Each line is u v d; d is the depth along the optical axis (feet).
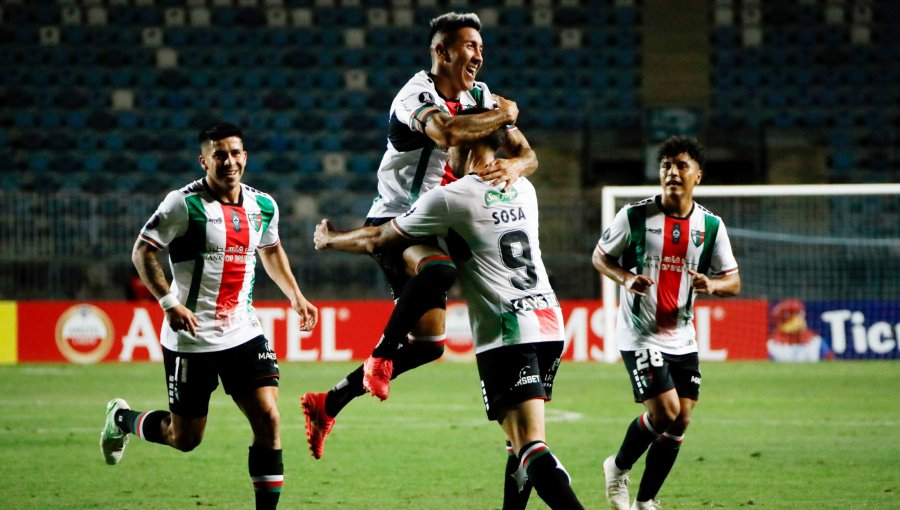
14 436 80.12
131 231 158.51
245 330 47.24
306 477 63.16
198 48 211.20
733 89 211.20
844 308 152.56
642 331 51.26
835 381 124.16
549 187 193.06
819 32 216.33
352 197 180.75
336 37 215.51
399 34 216.54
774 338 152.46
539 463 38.93
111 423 53.72
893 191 133.69
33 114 197.77
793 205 174.09
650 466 51.37
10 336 147.84
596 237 157.89
